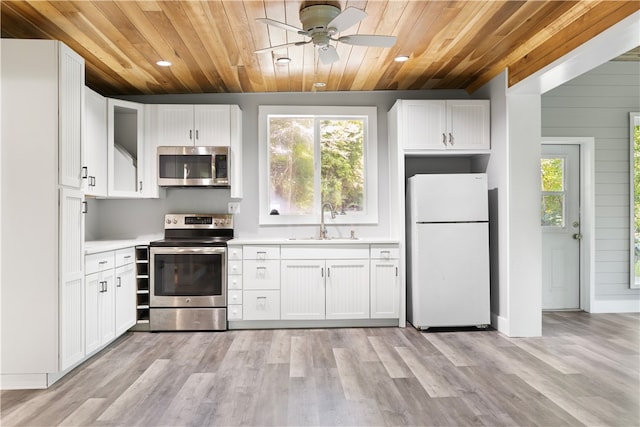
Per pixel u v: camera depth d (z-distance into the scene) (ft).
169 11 9.36
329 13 9.06
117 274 12.46
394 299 14.29
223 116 14.90
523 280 13.07
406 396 8.80
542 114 16.28
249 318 14.06
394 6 9.31
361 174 16.16
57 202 9.36
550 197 16.52
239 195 15.15
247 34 10.63
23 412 8.19
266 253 14.10
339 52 11.98
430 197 13.84
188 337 13.24
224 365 10.68
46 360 9.31
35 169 9.33
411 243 14.62
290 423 7.72
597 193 16.34
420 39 11.16
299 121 16.07
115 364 10.78
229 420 7.82
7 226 9.30
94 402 8.61
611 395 8.81
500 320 13.70
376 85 15.33
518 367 10.43
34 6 9.14
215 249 13.98
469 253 13.80
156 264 13.88
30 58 9.34
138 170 14.49
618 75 16.35
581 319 15.25
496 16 9.86
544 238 16.51
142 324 14.11
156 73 13.56
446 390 9.08
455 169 16.07
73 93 9.98
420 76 14.34
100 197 14.38
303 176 16.02
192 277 13.97
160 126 14.76
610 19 8.65
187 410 8.23
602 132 16.34
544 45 10.98
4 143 9.31
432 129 14.37
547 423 7.66
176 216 15.46
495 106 13.96
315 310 14.14
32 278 9.32
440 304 13.75
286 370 10.31
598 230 16.33
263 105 15.87
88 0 8.89
